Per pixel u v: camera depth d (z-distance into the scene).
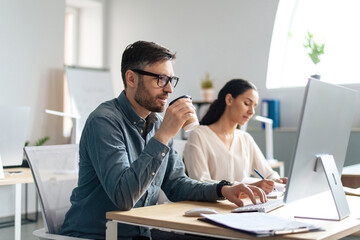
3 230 3.90
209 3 5.48
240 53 5.24
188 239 1.60
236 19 5.27
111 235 1.29
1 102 4.72
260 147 4.75
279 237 0.98
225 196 1.46
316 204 1.50
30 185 4.77
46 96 5.13
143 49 1.44
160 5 5.89
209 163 2.30
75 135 3.80
